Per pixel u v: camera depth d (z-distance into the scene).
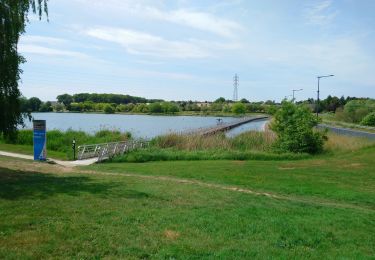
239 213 11.24
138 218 9.66
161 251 7.50
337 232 10.17
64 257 6.82
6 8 15.36
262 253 7.89
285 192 17.02
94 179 16.48
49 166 22.17
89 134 42.78
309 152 35.59
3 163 20.81
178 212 10.75
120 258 6.98
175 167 23.98
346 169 24.42
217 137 39.78
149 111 178.25
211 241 8.39
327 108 173.75
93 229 8.48
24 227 8.30
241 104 196.50
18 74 16.03
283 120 37.28
